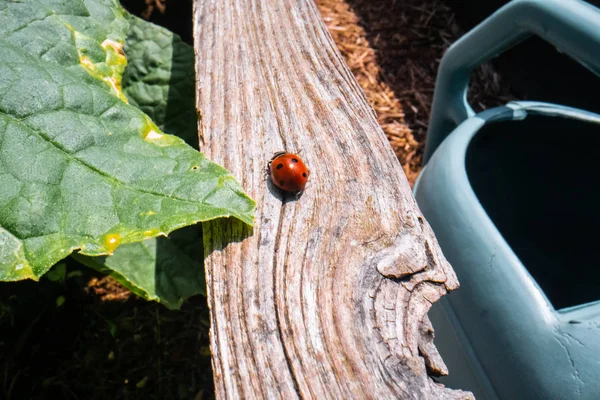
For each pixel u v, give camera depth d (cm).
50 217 8
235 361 7
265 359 7
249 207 9
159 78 15
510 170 15
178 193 9
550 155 15
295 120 10
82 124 9
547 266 15
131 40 15
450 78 14
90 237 8
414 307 8
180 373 17
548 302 10
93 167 9
